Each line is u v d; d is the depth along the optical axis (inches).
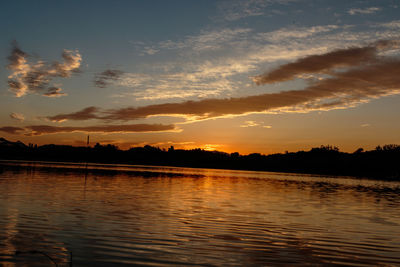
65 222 574.2
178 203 885.8
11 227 521.3
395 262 417.4
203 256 414.6
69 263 369.4
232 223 629.9
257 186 1705.2
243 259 410.3
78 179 1667.1
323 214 782.5
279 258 419.8
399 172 5187.0
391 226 650.8
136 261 384.2
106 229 536.4
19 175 1775.3
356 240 525.7
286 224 640.4
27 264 361.7
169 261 389.4
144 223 595.5
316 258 424.8
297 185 1925.4
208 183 1823.3
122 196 996.6
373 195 1395.2
